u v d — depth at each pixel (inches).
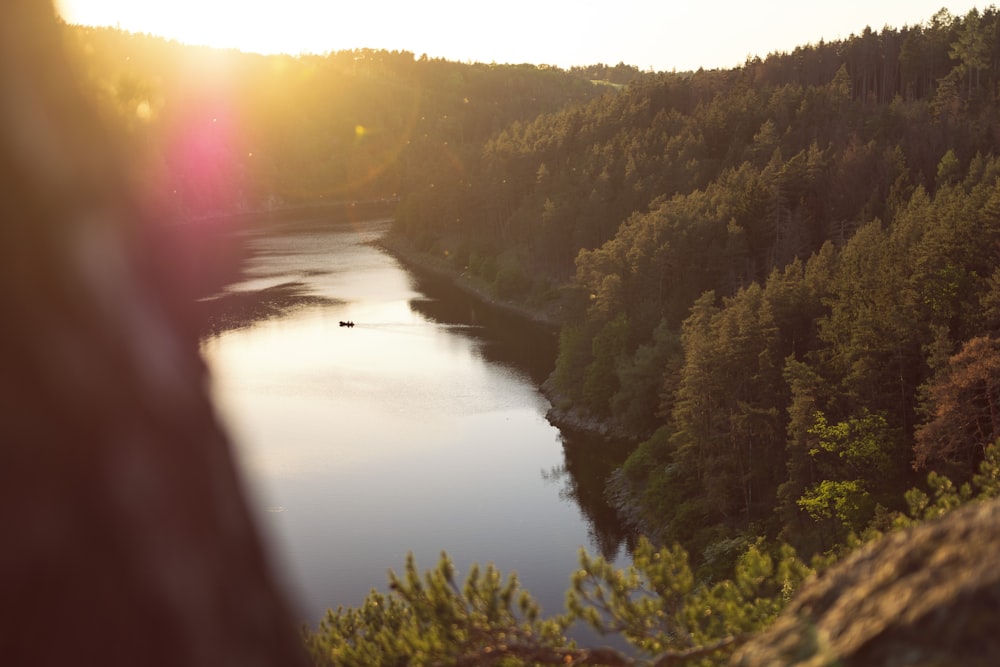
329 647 502.9
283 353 4288.9
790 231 4520.2
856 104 7258.9
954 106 6761.8
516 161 7706.7
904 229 3452.3
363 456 3019.2
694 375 2522.1
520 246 6368.1
